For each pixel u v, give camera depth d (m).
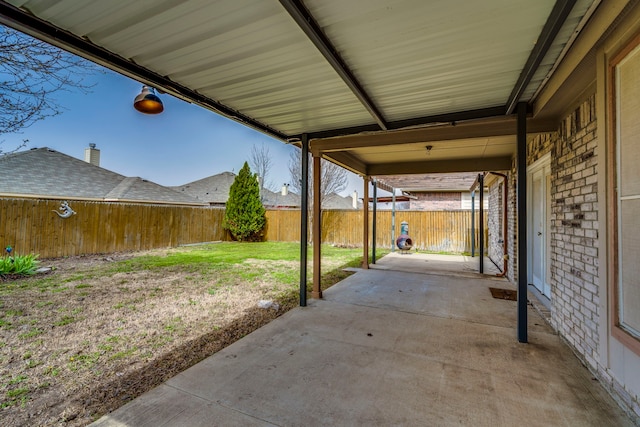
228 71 2.56
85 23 1.89
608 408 2.04
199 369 2.60
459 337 3.29
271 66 2.49
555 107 3.04
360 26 1.90
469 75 2.62
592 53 2.16
